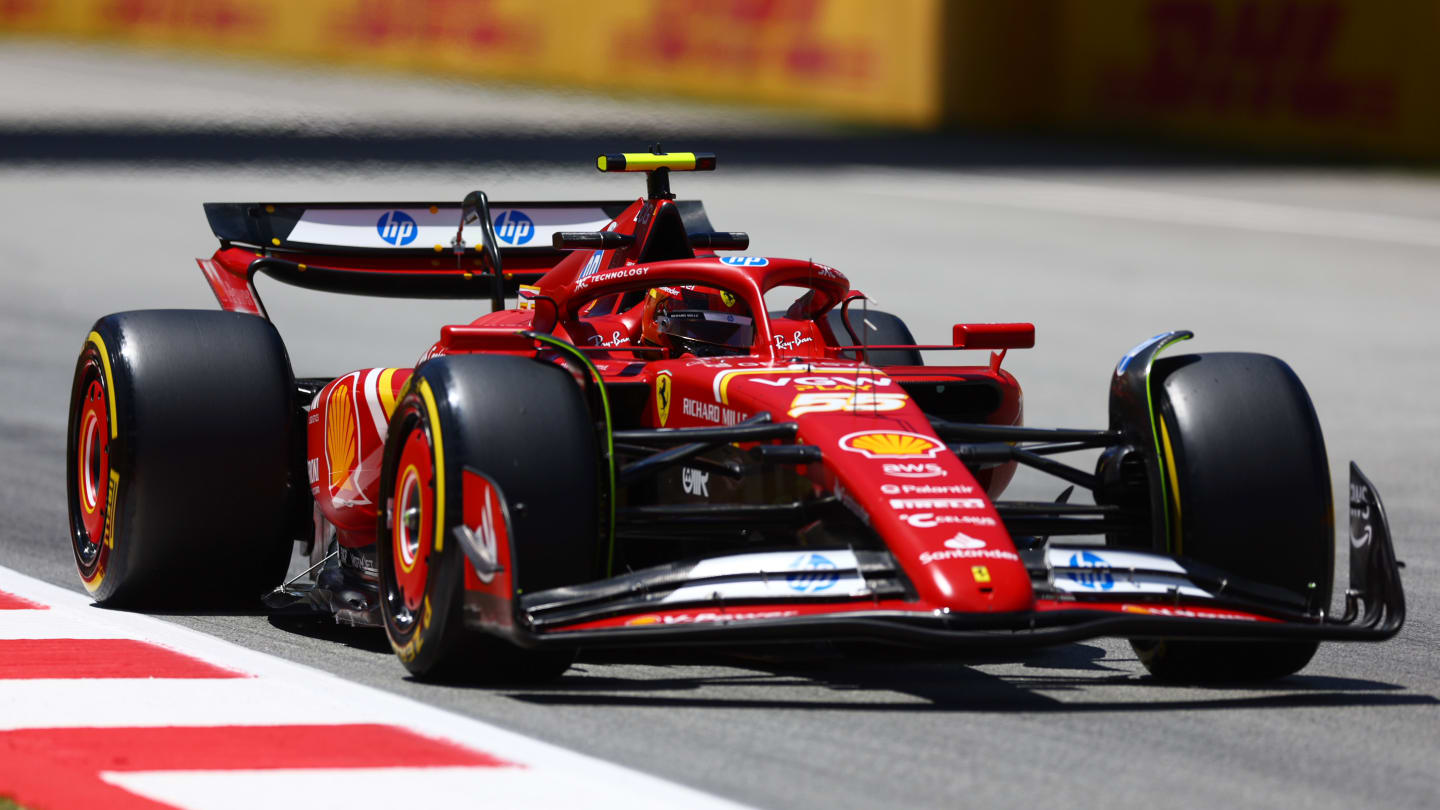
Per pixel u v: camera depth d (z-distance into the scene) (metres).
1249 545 18.31
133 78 141.88
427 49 154.25
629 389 20.39
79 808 13.82
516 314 23.78
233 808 13.80
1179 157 108.38
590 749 15.68
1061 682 18.97
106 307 54.31
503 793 14.21
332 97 132.12
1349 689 18.92
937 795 14.60
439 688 17.95
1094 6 121.44
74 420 23.06
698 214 27.55
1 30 178.38
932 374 20.48
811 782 14.84
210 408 21.47
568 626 16.56
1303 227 81.31
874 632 15.84
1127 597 17.20
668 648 20.16
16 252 65.44
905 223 79.94
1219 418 18.55
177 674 17.91
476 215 27.81
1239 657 18.83
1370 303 61.59
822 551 17.06
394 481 18.94
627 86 142.62
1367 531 17.88
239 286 25.98
